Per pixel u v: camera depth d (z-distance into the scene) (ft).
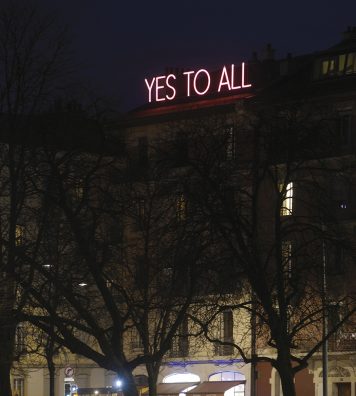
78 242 171.22
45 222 182.50
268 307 191.93
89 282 193.88
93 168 178.40
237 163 213.25
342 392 269.85
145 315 205.77
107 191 190.39
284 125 205.98
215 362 291.58
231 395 289.74
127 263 214.90
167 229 205.98
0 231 175.52
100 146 180.14
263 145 206.80
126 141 227.40
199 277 197.77
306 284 203.10
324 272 211.00
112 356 165.07
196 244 204.74
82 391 285.43
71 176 183.62
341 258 231.71
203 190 199.00
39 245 176.86
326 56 283.79
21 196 174.50
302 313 208.03
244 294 238.27
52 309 165.68
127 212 204.03
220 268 206.69
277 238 197.67
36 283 201.87
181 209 215.10
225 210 196.75
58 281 167.94
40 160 177.68
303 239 213.66
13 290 175.42
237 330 284.61
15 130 176.04
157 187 213.87
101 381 314.55
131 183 205.36
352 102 274.16
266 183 264.11
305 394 273.54
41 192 173.99
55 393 304.91
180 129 237.45
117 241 202.28
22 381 298.76
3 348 169.89
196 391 290.97
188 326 265.34
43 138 175.32
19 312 165.68
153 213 219.41
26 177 177.88
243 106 281.33
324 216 208.44
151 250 223.51
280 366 189.98
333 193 248.73
